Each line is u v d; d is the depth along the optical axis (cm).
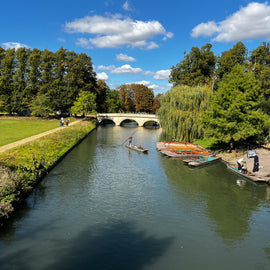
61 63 7412
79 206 1931
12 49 6988
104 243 1436
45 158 3005
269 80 4981
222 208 1956
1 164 2338
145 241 1470
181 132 4512
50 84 7150
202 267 1252
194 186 2433
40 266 1220
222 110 3388
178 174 2816
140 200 2077
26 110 7631
